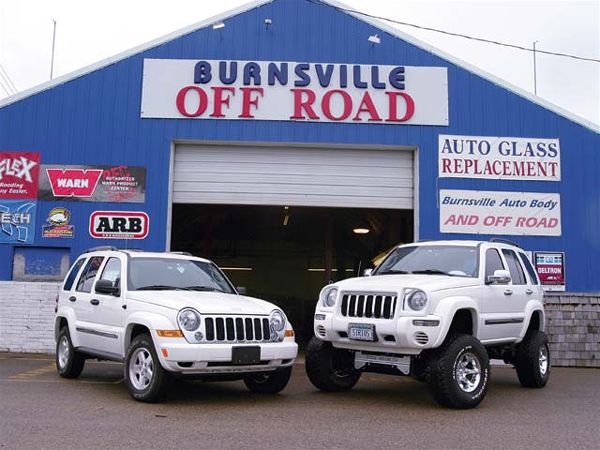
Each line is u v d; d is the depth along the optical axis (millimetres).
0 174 14258
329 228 19703
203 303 7672
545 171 14695
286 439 6082
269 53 14727
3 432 6121
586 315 14117
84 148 14344
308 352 8961
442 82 14773
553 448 5969
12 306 13930
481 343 8211
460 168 14570
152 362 7559
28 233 14125
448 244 9430
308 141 14477
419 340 7652
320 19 14898
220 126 14477
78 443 5738
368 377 10938
